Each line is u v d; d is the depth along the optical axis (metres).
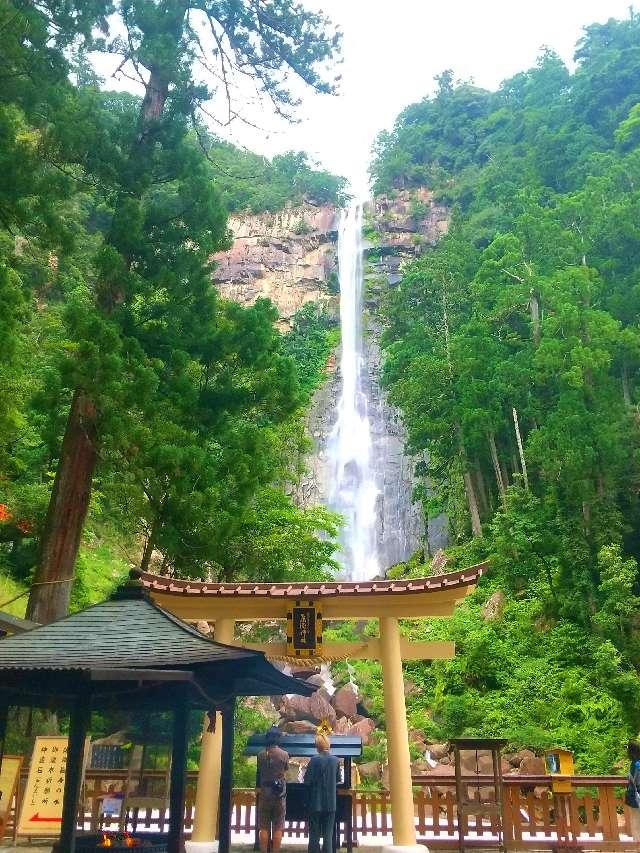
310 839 8.68
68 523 13.12
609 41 64.50
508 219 49.12
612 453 27.02
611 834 9.98
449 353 36.81
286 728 21.73
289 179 73.56
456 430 36.19
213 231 15.68
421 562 40.06
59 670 5.59
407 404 37.81
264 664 6.41
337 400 54.28
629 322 33.88
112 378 12.59
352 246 66.25
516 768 18.16
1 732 6.61
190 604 10.73
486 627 25.86
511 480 37.22
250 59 17.09
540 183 50.72
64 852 5.49
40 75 13.45
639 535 27.95
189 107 15.76
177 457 13.23
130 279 14.35
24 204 13.54
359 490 47.97
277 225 68.12
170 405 14.22
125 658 5.97
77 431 13.54
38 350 21.03
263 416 17.86
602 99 54.31
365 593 10.43
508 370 32.88
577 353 28.89
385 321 57.75
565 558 26.25
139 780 6.44
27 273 21.75
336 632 29.59
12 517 18.42
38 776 8.57
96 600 21.84
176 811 6.11
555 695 21.88
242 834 10.88
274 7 16.08
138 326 14.77
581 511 27.45
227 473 14.81
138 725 6.54
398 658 10.61
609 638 23.14
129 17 15.07
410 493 46.22
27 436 20.45
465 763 18.80
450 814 10.35
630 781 9.80
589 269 33.41
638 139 47.94
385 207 69.19
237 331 15.91
